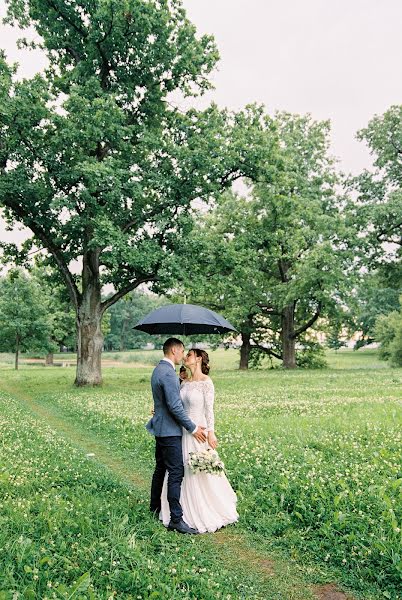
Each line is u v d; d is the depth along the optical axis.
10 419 13.14
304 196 36.97
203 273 25.53
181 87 26.16
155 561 4.61
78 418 14.36
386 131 36.91
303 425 11.16
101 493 6.64
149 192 25.66
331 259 33.25
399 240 38.19
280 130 38.06
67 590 3.78
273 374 32.12
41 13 24.64
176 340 6.20
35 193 23.50
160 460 6.11
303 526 5.72
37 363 69.81
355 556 4.91
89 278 25.94
